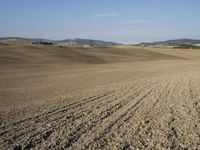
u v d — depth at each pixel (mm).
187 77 27391
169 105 13758
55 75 32938
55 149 7617
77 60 67000
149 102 14523
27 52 70188
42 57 65500
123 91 18469
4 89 20359
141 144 8211
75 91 18859
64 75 32844
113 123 10359
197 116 11633
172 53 106375
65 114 11641
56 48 82875
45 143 8055
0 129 9328
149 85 21500
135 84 22344
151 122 10617
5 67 44844
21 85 23266
